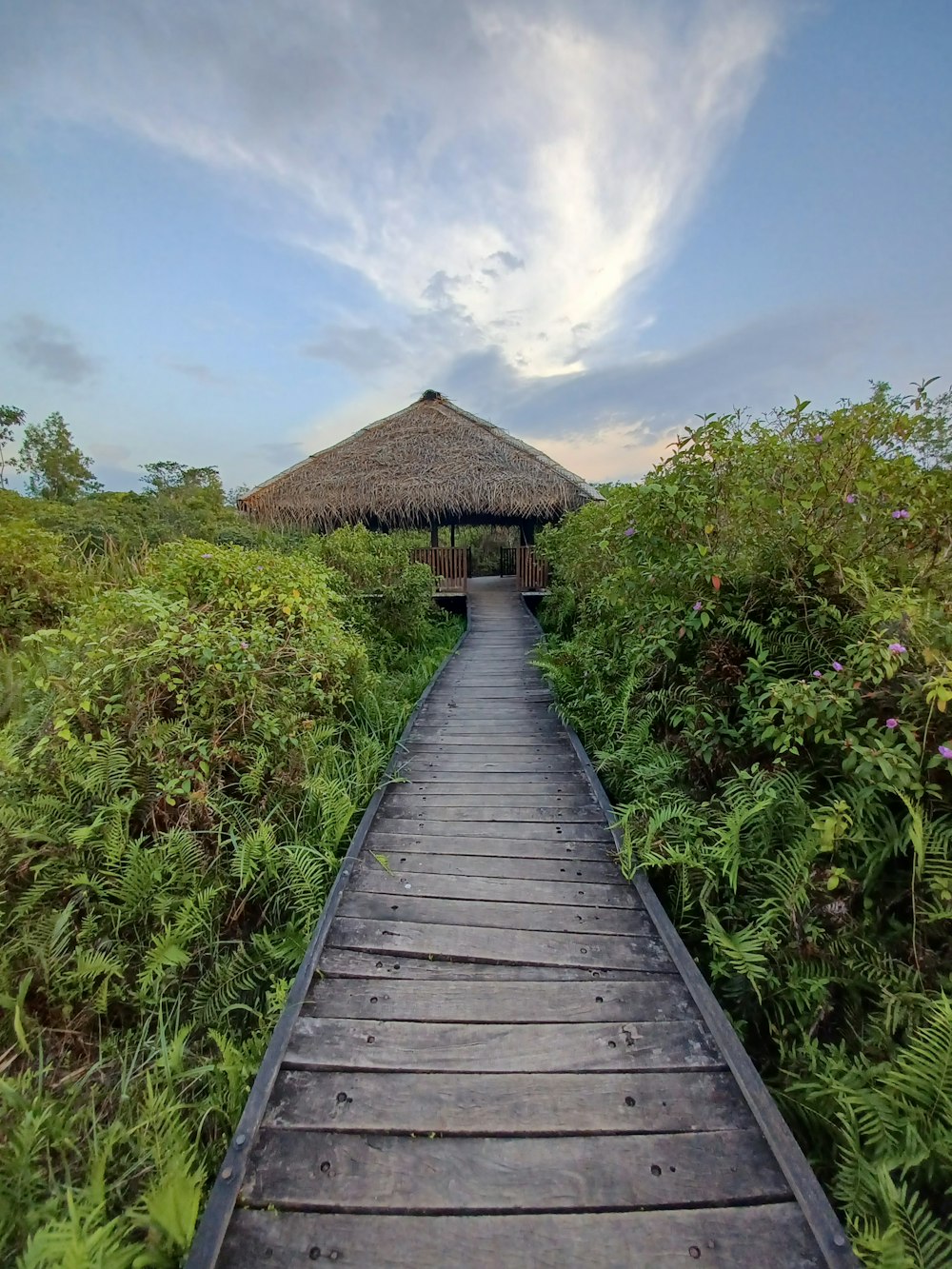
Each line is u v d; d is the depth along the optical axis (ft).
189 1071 5.90
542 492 37.47
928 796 6.75
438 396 47.60
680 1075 5.47
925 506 8.52
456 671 21.40
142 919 7.90
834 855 7.04
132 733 9.55
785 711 7.79
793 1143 4.72
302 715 11.60
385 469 39.47
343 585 22.97
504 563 61.26
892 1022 5.77
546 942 7.36
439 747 13.89
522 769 12.60
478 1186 4.48
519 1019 6.14
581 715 14.71
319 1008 6.30
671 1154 4.73
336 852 9.61
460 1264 3.96
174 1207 4.03
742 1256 4.01
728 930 7.47
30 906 7.61
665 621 10.84
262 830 8.68
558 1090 5.30
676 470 11.05
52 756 9.13
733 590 10.15
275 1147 4.80
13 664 13.33
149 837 9.00
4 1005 6.44
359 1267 3.95
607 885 8.54
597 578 19.33
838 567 8.64
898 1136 4.97
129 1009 7.20
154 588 14.02
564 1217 4.26
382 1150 4.77
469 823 10.32
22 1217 4.58
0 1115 5.48
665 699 11.02
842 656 8.39
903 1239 4.11
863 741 7.28
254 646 11.54
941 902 6.23
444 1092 5.29
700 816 8.68
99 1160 4.66
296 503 38.19
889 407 9.22
